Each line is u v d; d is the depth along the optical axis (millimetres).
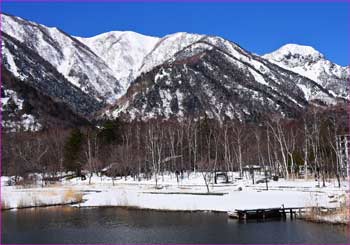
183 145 138875
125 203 67062
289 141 122375
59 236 45406
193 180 105750
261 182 95938
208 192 76625
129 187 94688
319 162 108688
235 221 51188
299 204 58188
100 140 142375
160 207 62562
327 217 49219
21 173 113375
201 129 140000
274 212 52812
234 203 62156
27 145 121875
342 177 95875
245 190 79625
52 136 140500
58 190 88125
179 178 112062
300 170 116625
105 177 125875
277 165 112562
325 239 40750
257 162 135375
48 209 63812
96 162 126312
